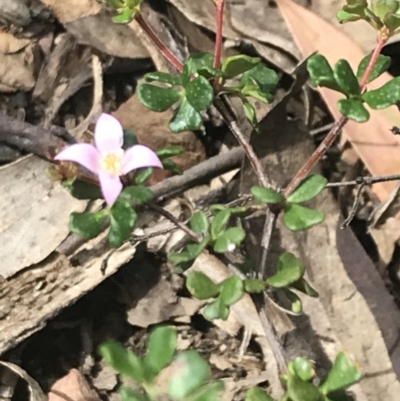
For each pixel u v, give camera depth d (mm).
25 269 137
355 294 136
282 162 143
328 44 156
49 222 140
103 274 134
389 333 132
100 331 142
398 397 129
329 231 140
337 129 111
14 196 141
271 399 100
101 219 100
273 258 139
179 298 144
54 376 136
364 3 99
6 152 148
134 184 104
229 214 106
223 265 138
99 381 137
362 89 106
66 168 98
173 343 107
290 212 106
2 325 133
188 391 108
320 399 97
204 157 154
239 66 105
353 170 154
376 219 148
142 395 110
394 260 147
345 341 134
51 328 141
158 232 129
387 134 147
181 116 107
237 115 153
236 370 139
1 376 133
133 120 153
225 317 102
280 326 136
